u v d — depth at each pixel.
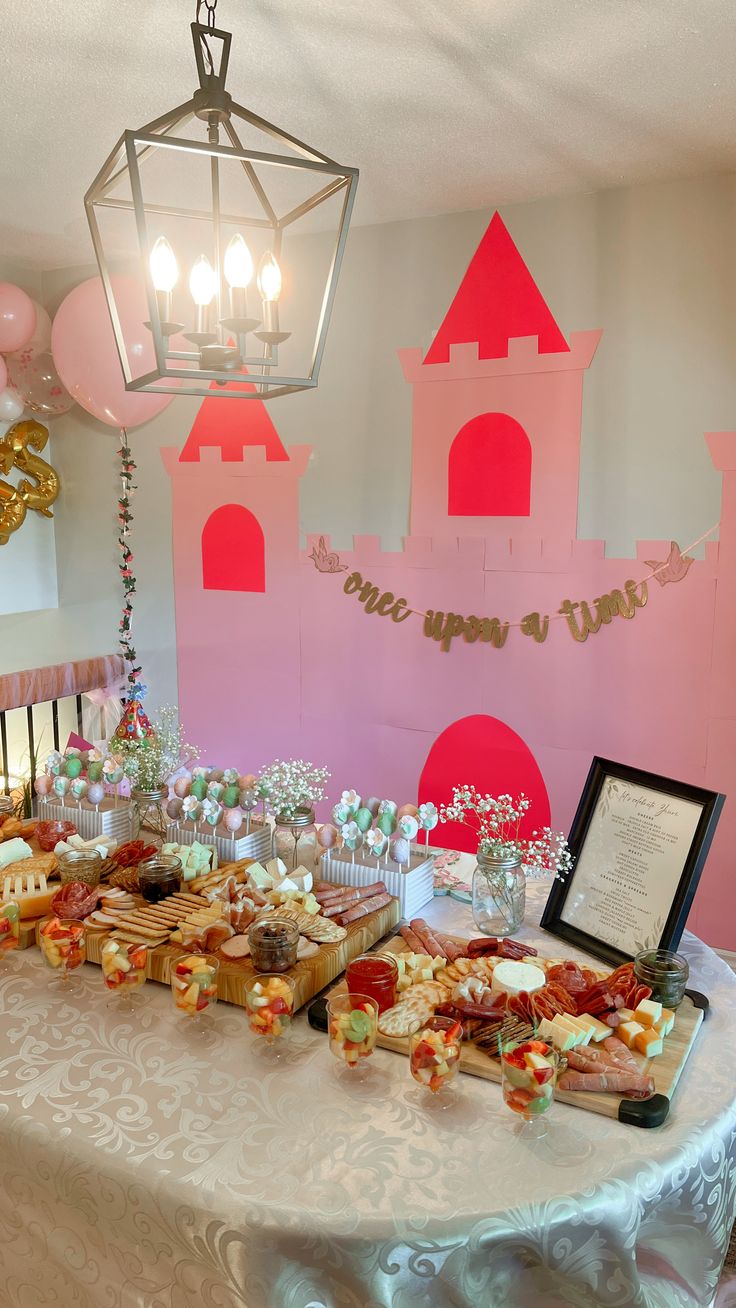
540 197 3.03
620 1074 1.28
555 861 1.81
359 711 3.64
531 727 3.29
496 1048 1.38
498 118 2.42
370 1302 1.07
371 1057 1.41
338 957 1.62
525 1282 1.12
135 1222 1.15
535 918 1.88
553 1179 1.13
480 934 1.81
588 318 3.02
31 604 4.33
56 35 2.01
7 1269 1.29
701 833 1.61
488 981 1.55
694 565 2.95
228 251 1.27
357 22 1.94
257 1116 1.25
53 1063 1.38
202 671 4.04
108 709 4.26
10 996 1.58
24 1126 1.24
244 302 1.28
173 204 3.10
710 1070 1.38
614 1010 1.44
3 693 3.61
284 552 3.73
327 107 2.36
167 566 4.07
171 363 3.51
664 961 1.51
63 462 4.29
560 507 3.13
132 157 1.11
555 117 2.41
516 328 3.13
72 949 1.60
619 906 1.71
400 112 2.39
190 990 1.45
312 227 3.37
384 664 3.56
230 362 1.29
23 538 4.25
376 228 3.34
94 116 2.43
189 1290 1.13
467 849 3.45
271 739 3.89
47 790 2.29
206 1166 1.15
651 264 2.91
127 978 1.51
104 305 3.35
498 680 3.33
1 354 3.62
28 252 3.78
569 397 3.07
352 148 2.62
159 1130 1.22
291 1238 1.06
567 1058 1.34
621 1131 1.23
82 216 3.27
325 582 3.65
